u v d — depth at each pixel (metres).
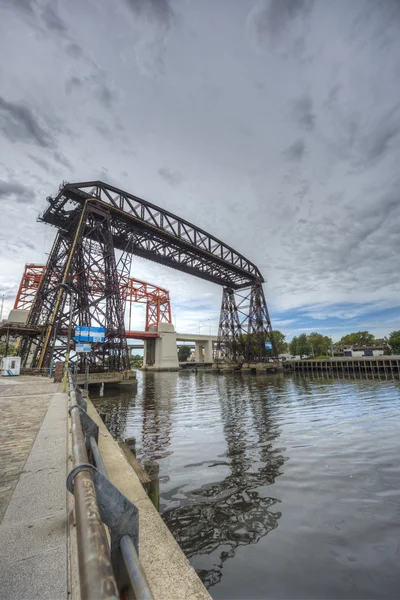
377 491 7.54
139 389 39.69
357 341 125.38
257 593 4.40
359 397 27.31
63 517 3.00
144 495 3.94
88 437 4.10
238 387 39.38
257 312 65.56
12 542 2.53
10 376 30.47
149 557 2.62
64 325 30.34
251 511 6.75
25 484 3.87
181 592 2.17
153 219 42.66
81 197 33.97
